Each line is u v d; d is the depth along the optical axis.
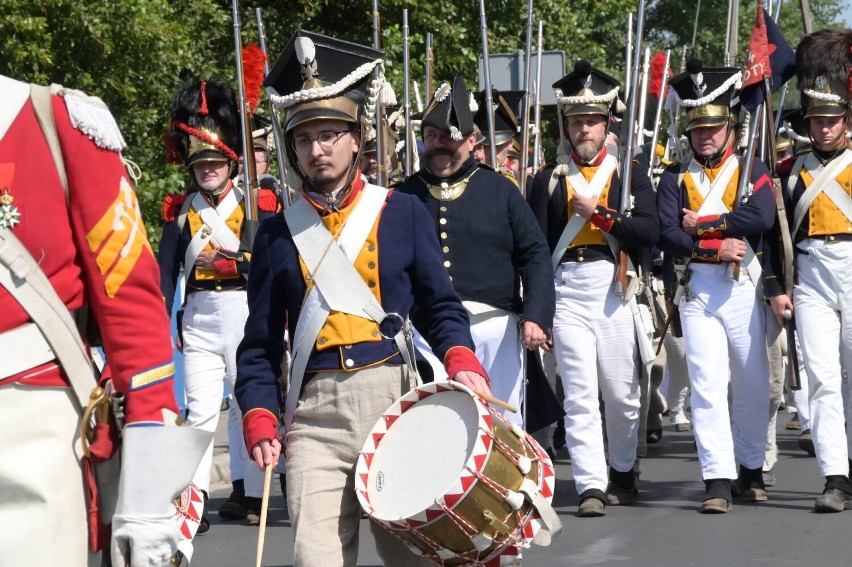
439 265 4.86
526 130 9.23
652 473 10.22
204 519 8.41
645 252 8.72
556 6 21.89
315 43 4.72
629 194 8.35
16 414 3.35
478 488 4.38
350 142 4.82
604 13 25.83
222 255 8.26
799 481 9.59
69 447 3.40
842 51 8.43
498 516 4.43
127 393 3.46
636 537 7.77
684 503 8.81
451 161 7.39
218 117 8.31
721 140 8.58
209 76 17.69
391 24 20.75
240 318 8.29
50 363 3.40
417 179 7.48
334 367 4.73
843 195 8.45
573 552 7.43
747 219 8.33
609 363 8.46
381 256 4.79
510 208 7.40
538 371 7.74
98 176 3.48
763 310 8.58
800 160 8.62
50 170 3.45
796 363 8.68
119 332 3.47
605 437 11.62
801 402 11.05
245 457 8.82
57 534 3.36
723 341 8.52
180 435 3.44
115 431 3.46
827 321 8.46
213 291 8.30
